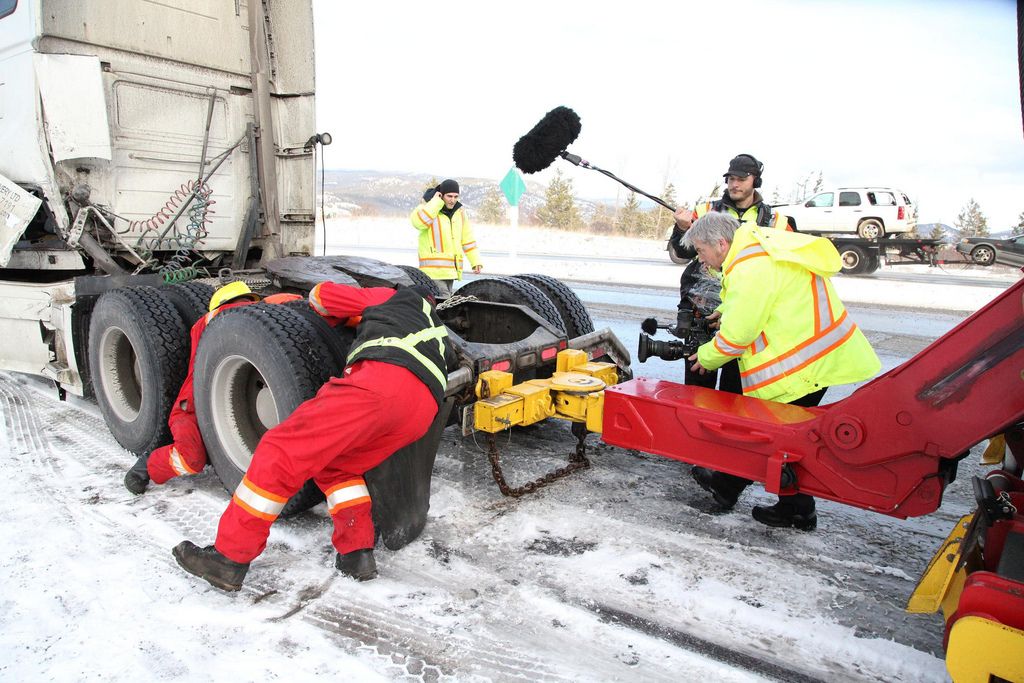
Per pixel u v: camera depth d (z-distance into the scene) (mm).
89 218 4605
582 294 11703
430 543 3031
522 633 2424
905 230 18875
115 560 2895
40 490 3605
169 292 4129
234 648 2334
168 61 4996
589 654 2312
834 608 2566
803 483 2602
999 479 2254
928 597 2057
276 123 5848
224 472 3408
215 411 3367
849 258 19172
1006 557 1876
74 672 2203
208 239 5426
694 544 3031
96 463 4004
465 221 6816
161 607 2568
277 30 5695
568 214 52969
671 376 5852
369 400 2578
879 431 2375
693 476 3586
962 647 1767
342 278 4438
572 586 2701
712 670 2234
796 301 2861
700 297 3887
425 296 3102
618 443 3070
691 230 3123
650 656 2303
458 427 4625
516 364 3660
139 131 4871
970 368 2191
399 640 2383
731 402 2891
